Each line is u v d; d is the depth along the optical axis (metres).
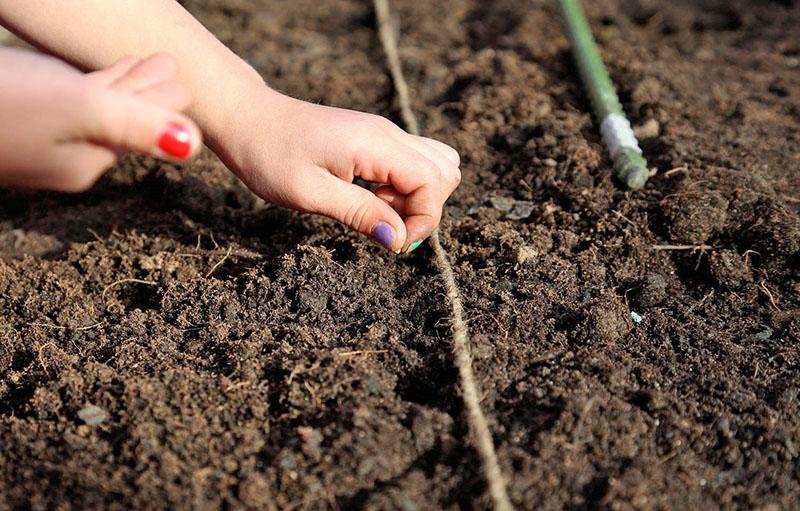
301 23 0.84
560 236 0.58
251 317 0.54
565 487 0.46
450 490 0.46
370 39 0.82
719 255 0.57
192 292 0.55
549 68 0.75
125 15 0.52
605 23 0.83
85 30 0.52
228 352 0.52
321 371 0.50
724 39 0.80
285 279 0.55
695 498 0.47
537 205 0.61
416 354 0.52
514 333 0.53
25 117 0.44
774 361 0.52
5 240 0.61
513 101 0.71
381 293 0.55
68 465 0.47
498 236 0.58
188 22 0.53
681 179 0.61
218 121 0.53
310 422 0.49
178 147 0.44
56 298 0.56
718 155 0.64
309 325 0.53
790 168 0.63
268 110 0.53
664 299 0.56
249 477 0.47
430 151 0.55
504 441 0.48
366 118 0.53
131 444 0.48
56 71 0.45
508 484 0.46
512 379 0.50
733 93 0.71
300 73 0.76
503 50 0.78
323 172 0.53
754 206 0.59
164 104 0.45
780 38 0.80
